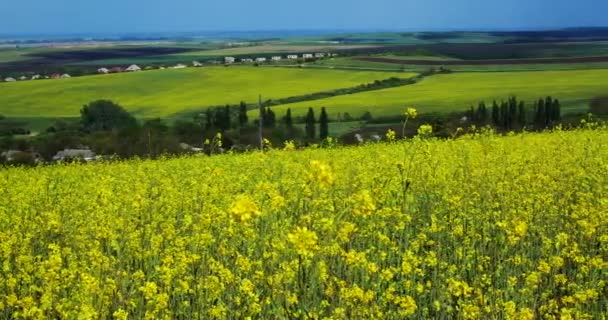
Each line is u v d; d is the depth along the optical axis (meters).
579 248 11.27
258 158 18.88
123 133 53.19
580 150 19.25
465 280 10.16
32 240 12.40
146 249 11.14
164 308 8.98
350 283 9.16
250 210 6.18
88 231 12.32
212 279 8.90
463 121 62.84
